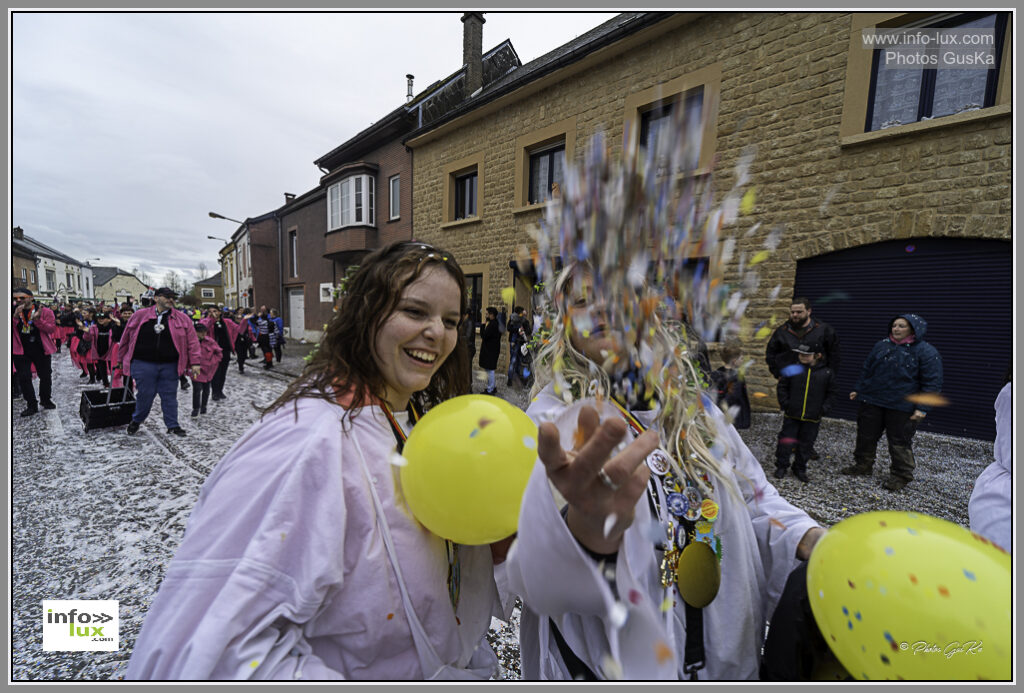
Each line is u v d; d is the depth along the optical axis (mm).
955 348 4449
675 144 734
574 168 840
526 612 1020
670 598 741
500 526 701
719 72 5434
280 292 19078
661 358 845
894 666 567
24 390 5723
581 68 6789
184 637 608
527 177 8062
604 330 835
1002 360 4246
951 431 4504
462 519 690
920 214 4402
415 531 765
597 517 544
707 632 796
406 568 739
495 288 8648
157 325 4660
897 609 565
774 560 949
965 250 4328
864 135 4562
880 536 635
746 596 823
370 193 12438
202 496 731
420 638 746
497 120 8406
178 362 4801
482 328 6766
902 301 4641
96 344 7750
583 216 825
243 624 617
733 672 792
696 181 734
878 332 4812
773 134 5117
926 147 4355
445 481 676
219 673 586
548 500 598
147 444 4469
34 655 1789
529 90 7586
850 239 4770
